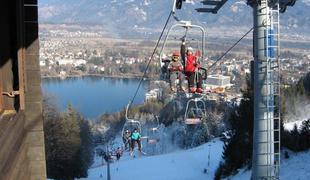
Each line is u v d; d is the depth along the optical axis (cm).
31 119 654
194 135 5956
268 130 755
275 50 736
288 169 2398
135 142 1770
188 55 1012
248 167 2820
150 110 7531
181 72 1023
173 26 934
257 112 755
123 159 5331
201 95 1127
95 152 6353
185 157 5050
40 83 656
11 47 622
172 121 6950
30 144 657
